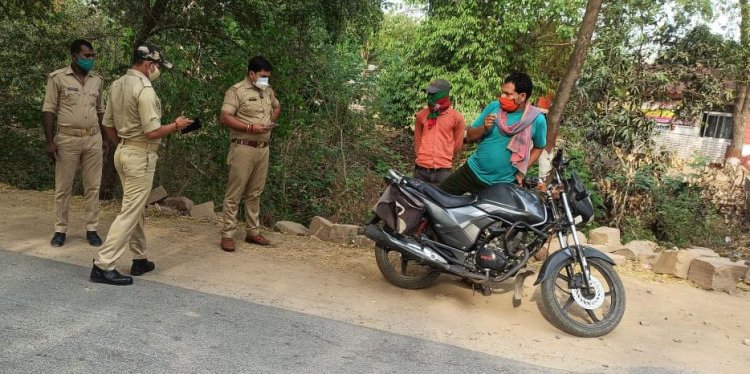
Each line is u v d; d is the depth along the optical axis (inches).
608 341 168.4
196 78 333.4
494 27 599.2
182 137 350.6
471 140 203.8
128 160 169.3
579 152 350.6
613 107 365.7
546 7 593.6
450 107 219.8
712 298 219.3
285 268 209.3
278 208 371.9
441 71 608.4
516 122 191.3
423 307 182.9
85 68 207.6
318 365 134.0
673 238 337.1
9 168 406.9
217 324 151.4
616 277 177.9
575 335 170.1
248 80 216.1
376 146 458.9
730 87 383.6
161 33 357.1
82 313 148.9
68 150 205.9
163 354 130.7
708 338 177.2
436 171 219.1
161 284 178.5
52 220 244.7
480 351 152.8
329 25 370.0
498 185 185.5
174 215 274.7
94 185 215.3
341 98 435.2
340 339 150.9
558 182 180.5
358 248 248.8
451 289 202.2
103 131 223.0
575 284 175.2
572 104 371.2
